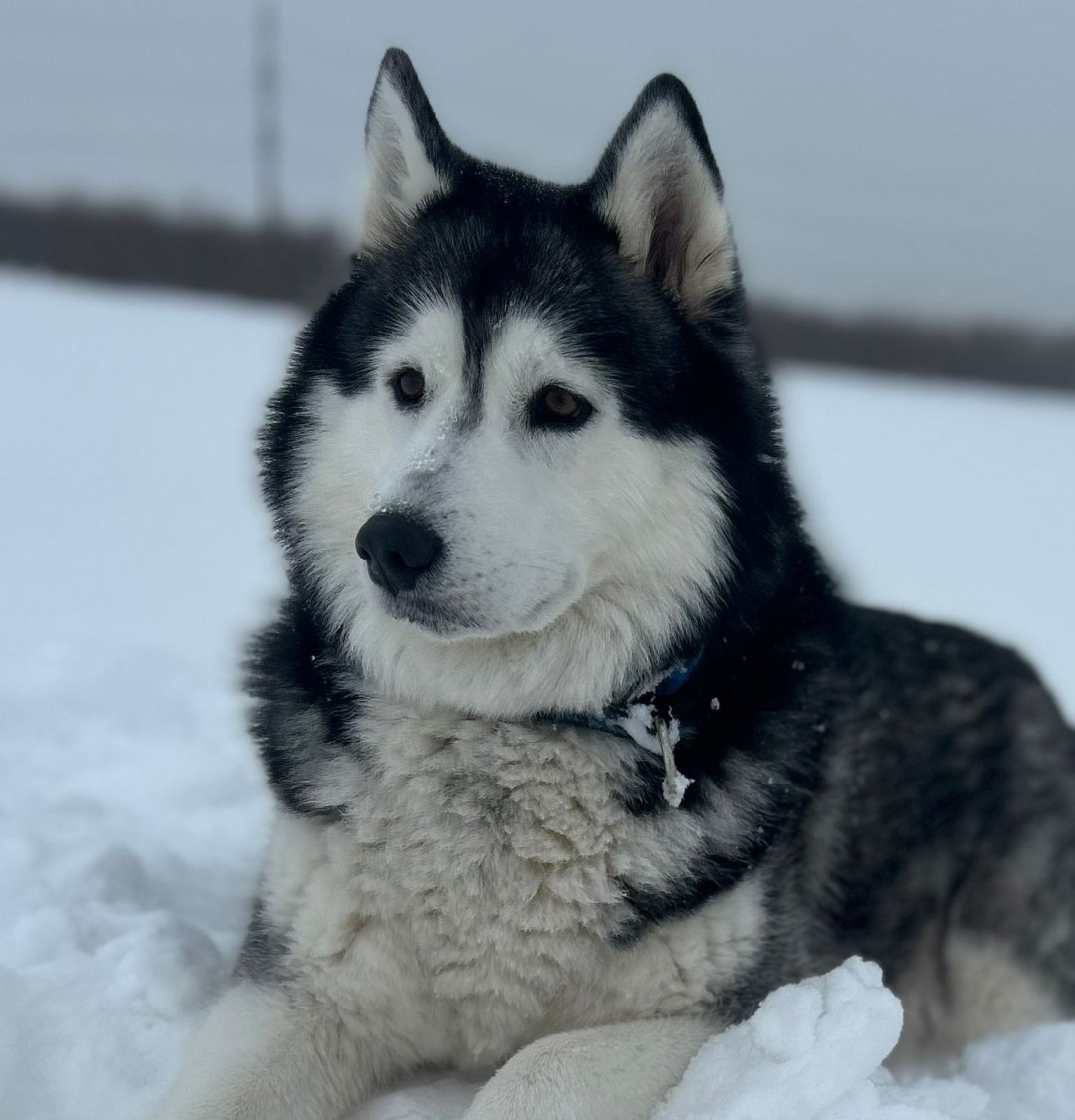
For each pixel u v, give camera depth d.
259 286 10.70
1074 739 1.56
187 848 1.60
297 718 1.31
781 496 1.32
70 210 10.55
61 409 4.69
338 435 1.30
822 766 1.37
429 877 1.24
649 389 1.27
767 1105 1.15
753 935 1.26
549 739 1.25
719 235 1.30
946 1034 1.47
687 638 1.28
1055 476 5.33
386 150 1.35
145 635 2.36
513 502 1.23
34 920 1.37
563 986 1.25
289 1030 1.24
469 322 1.27
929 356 12.05
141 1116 1.22
